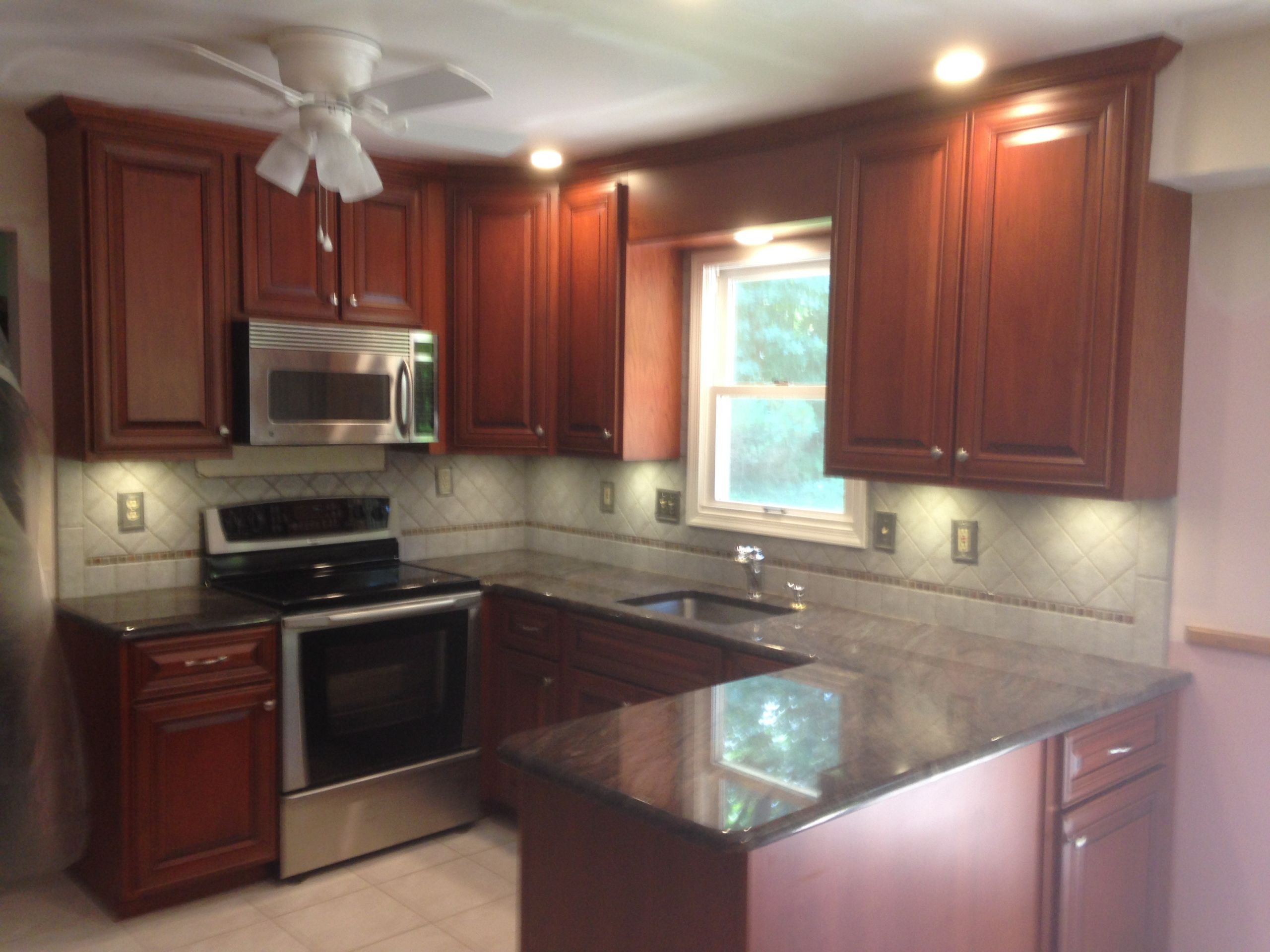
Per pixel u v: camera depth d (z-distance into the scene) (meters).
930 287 2.57
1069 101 2.31
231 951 2.67
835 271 2.79
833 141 2.80
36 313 3.04
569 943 1.77
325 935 2.76
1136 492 2.30
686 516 3.62
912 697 2.14
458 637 3.40
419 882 3.09
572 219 3.52
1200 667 2.42
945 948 1.84
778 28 2.17
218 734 2.90
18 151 2.98
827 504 3.27
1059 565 2.65
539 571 3.73
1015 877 2.00
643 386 3.49
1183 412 2.44
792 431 3.35
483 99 2.37
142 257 2.96
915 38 2.22
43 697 2.90
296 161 2.28
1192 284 2.42
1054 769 2.07
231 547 3.40
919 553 2.95
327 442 3.29
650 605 3.30
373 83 2.47
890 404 2.67
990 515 2.78
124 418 2.96
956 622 2.86
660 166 3.26
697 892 1.53
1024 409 2.41
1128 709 2.25
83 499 3.15
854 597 3.12
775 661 2.57
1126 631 2.53
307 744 3.04
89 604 3.05
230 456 3.18
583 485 4.03
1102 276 2.27
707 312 3.54
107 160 2.89
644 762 1.69
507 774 3.48
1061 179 2.32
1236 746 2.38
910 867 1.75
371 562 3.77
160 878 2.82
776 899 1.51
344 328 3.32
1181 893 2.47
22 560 2.86
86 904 2.92
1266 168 2.11
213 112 2.31
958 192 2.51
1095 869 2.20
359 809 3.18
